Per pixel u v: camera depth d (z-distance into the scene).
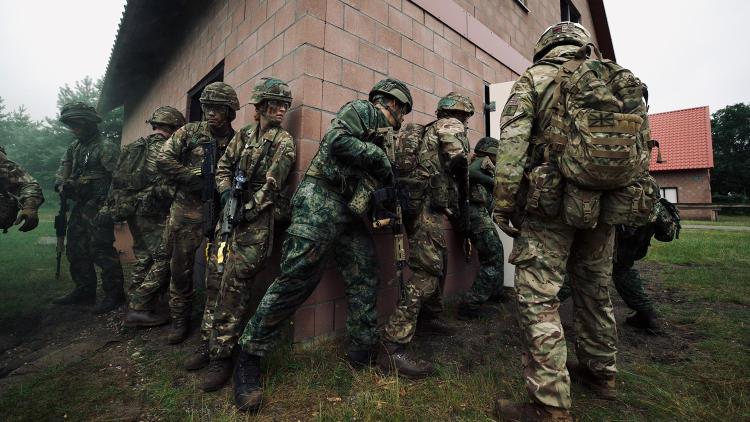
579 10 7.72
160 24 4.91
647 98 1.59
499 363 2.12
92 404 1.71
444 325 2.58
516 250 1.63
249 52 2.99
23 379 1.95
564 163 1.43
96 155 3.30
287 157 2.04
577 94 1.41
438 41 3.38
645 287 3.85
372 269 2.12
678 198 22.66
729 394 1.76
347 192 1.92
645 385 1.85
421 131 2.43
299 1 2.40
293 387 1.82
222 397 1.76
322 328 2.28
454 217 2.64
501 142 1.62
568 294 2.96
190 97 4.48
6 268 4.67
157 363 2.11
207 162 2.26
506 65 4.49
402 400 1.73
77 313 3.05
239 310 1.91
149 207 2.94
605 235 1.66
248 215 1.89
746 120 36.62
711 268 4.78
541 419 1.42
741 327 2.62
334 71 2.46
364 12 2.68
